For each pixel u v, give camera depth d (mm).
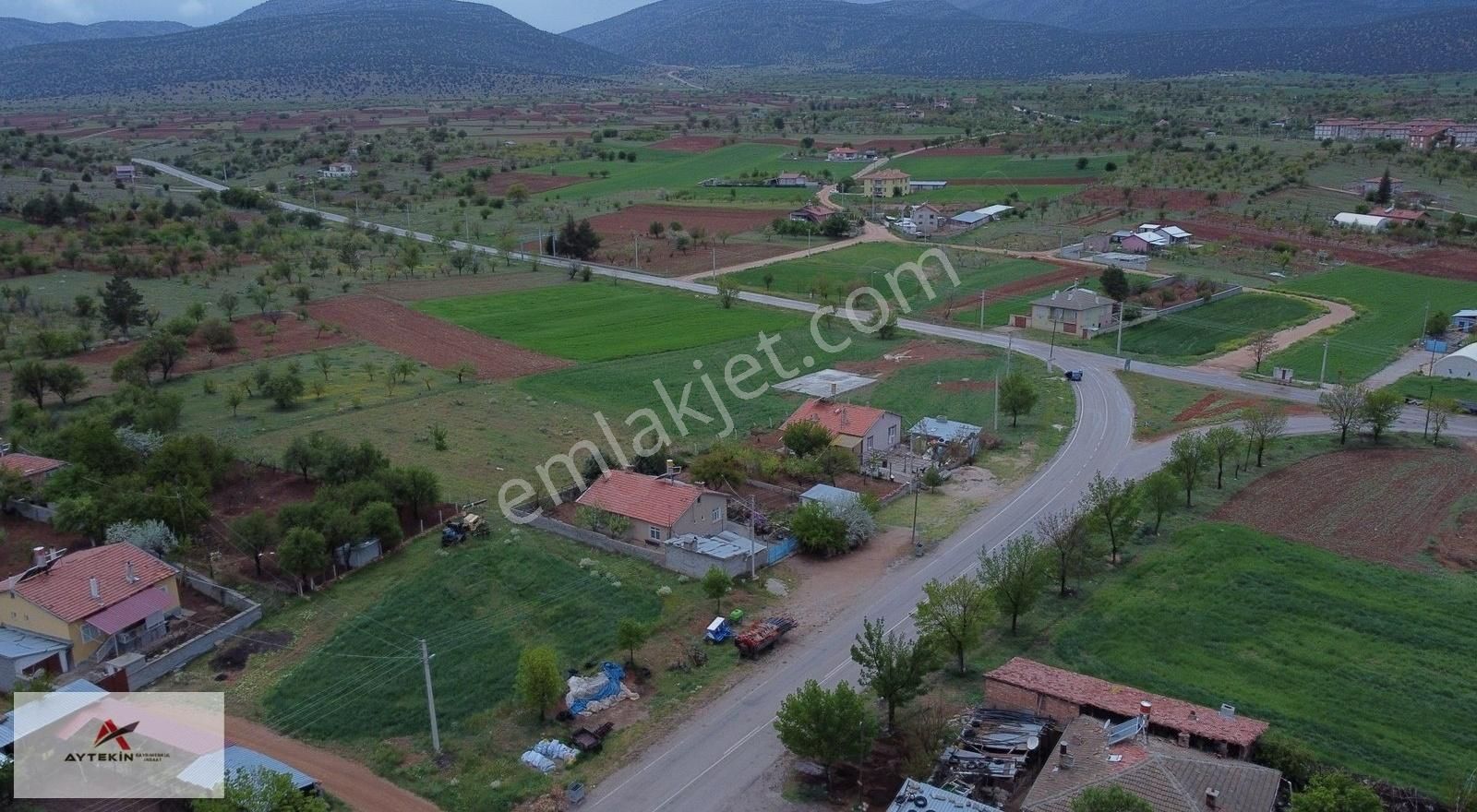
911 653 49062
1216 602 60094
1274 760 42531
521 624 58812
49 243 167250
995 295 147500
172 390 102000
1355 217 181875
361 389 104312
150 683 52750
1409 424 91625
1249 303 139750
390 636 57156
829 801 43750
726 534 69562
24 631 54938
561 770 46281
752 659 55719
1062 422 96250
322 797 43938
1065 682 48750
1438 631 56406
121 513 66250
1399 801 41969
